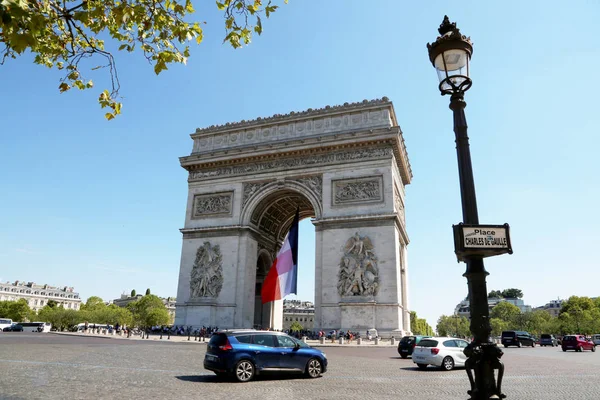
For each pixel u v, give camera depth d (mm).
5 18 9938
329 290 70250
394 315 65688
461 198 10977
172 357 37438
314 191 77250
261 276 90500
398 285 67688
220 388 21391
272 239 91938
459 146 11359
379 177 73250
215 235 80875
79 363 30078
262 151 80938
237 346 24797
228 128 87188
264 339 25906
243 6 16203
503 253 10164
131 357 36156
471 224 10289
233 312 75062
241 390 20906
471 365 9867
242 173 82938
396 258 68625
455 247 10227
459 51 11672
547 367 38062
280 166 80500
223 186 83750
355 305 67438
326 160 77562
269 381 24750
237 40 16922
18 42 11141
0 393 17516
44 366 27500
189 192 85938
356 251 70188
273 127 84000
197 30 16688
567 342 78875
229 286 76812
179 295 79500
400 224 76938
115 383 21484
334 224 73312
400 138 76188
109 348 46219
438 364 33156
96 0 15070
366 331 65438
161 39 16531
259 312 88688
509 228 10312
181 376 25516
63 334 94438
